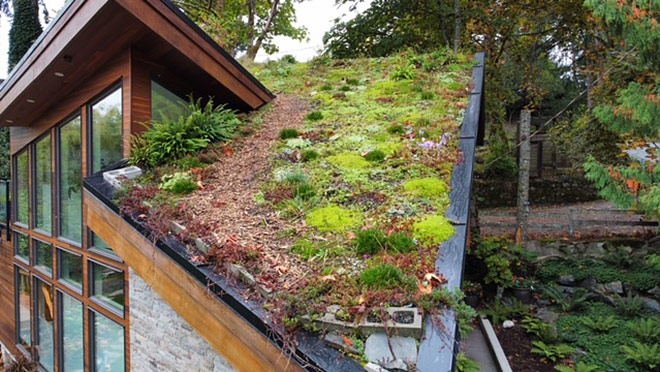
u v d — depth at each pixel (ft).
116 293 17.29
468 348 21.40
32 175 25.23
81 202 19.81
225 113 18.60
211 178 14.05
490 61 36.96
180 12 15.25
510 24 36.22
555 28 38.19
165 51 15.94
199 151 15.99
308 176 13.33
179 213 11.25
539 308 24.90
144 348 15.31
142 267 10.79
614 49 29.22
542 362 19.69
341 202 11.66
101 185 13.38
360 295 7.30
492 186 47.96
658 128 15.49
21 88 19.29
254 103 20.53
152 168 14.83
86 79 18.60
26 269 26.25
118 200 12.06
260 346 7.24
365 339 6.48
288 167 14.21
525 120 31.48
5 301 30.55
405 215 10.41
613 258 27.12
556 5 35.24
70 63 16.65
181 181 13.19
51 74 17.58
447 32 38.04
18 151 27.20
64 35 15.14
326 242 9.60
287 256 9.12
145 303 15.17
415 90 20.71
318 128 17.69
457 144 14.38
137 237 10.97
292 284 7.93
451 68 23.62
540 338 21.25
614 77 27.84
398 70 23.18
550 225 34.32
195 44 16.42
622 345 19.65
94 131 18.76
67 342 21.83
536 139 49.73
